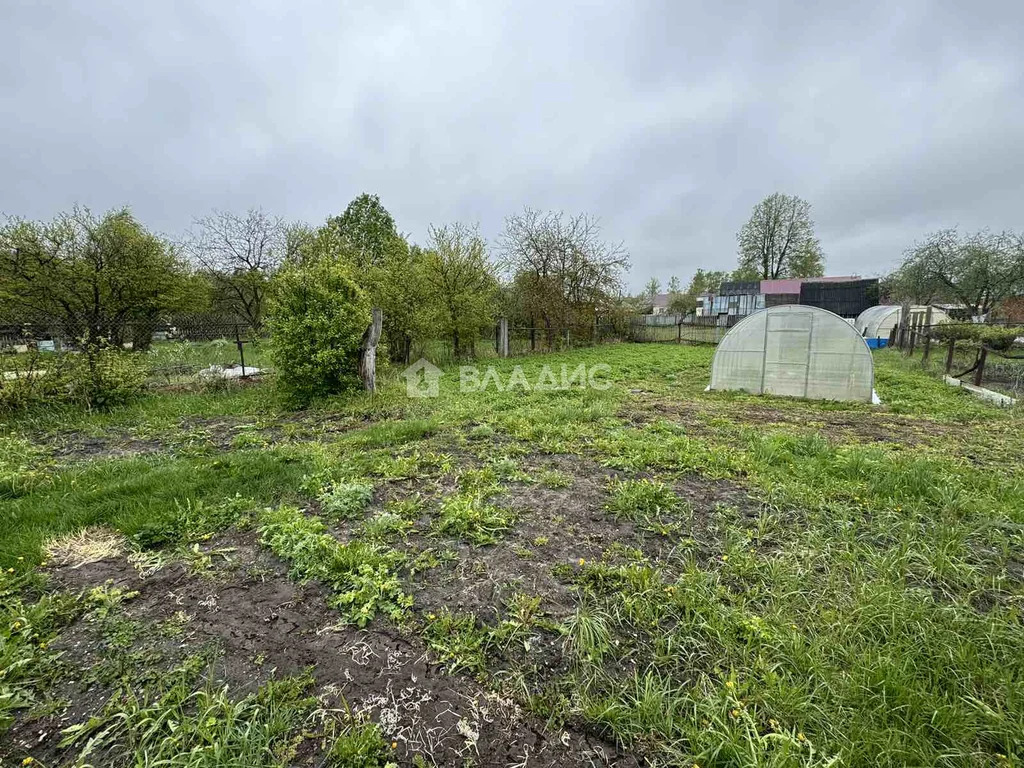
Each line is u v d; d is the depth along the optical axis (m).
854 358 8.31
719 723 1.67
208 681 1.91
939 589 2.56
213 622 2.29
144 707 1.76
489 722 1.74
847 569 2.71
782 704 1.75
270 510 3.45
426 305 13.19
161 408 7.35
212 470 4.27
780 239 37.38
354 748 1.58
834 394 8.54
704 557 2.90
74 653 2.05
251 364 11.42
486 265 16.05
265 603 2.45
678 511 3.53
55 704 1.77
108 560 2.85
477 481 4.09
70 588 2.55
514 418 6.45
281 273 8.34
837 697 1.79
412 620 2.31
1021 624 2.24
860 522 3.27
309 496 3.86
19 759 1.57
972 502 3.51
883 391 9.20
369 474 4.36
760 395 9.05
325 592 2.55
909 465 4.16
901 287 26.77
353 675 1.96
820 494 3.74
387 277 12.54
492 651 2.11
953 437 5.70
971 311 23.77
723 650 2.07
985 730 1.67
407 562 2.82
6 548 2.87
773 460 4.61
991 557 2.86
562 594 2.52
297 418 6.96
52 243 13.62
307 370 7.61
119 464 4.51
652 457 4.66
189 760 1.54
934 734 1.67
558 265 19.28
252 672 1.96
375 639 2.18
